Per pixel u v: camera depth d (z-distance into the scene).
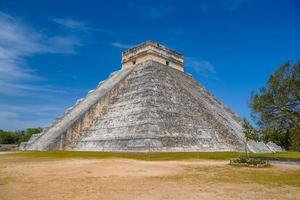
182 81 46.16
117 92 41.75
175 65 49.72
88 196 11.11
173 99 38.25
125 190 12.19
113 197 10.99
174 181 14.44
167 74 42.94
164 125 33.38
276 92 25.61
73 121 38.16
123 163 21.64
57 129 40.31
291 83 24.78
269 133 25.70
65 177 15.28
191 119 36.91
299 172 18.05
